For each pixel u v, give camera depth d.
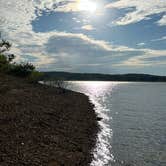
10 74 80.25
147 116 53.03
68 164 20.39
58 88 83.69
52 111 38.03
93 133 32.88
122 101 87.12
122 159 24.22
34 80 76.56
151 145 29.39
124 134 34.62
